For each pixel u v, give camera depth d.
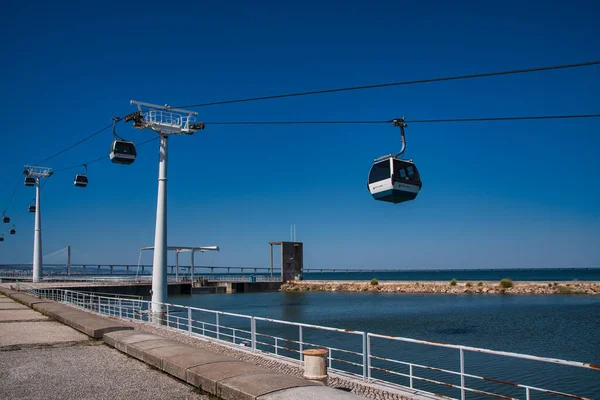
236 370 9.70
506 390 21.70
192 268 104.81
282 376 9.12
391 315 52.62
